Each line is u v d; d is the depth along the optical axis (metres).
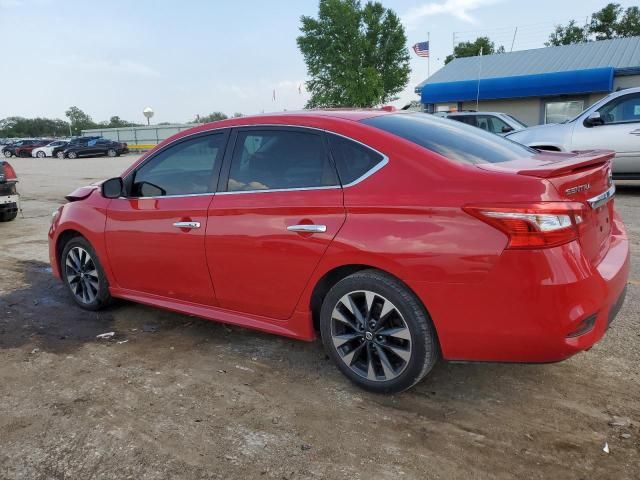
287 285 3.37
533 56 23.53
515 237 2.58
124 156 42.16
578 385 3.25
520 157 3.36
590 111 9.95
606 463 2.55
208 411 3.12
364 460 2.64
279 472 2.57
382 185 2.99
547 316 2.60
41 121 134.50
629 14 42.19
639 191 10.66
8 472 2.64
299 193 3.28
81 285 4.92
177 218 3.87
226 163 3.70
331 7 38.53
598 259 2.97
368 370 3.19
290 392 3.31
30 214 10.98
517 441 2.74
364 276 3.05
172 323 4.54
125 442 2.85
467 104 22.97
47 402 3.29
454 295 2.76
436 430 2.86
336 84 39.78
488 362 2.83
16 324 4.62
